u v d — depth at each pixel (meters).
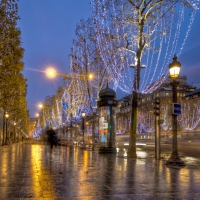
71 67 31.41
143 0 18.00
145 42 19.00
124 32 19.02
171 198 6.09
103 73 30.42
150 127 86.81
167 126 73.44
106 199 5.89
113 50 22.17
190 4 16.55
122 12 18.44
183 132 75.50
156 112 17.03
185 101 82.19
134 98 19.03
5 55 22.44
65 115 56.81
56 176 9.06
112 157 18.52
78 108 44.03
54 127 69.06
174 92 14.23
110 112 23.20
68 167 11.84
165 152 26.28
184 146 35.22
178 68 14.12
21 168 11.30
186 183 8.02
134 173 10.09
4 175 9.22
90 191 6.68
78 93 40.03
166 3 17.52
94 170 10.88
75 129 47.72
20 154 21.48
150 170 11.14
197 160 17.30
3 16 20.95
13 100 37.66
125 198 6.01
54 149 31.78
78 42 30.66
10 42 22.33
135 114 18.94
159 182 8.13
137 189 7.02
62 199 5.81
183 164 13.24
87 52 30.36
